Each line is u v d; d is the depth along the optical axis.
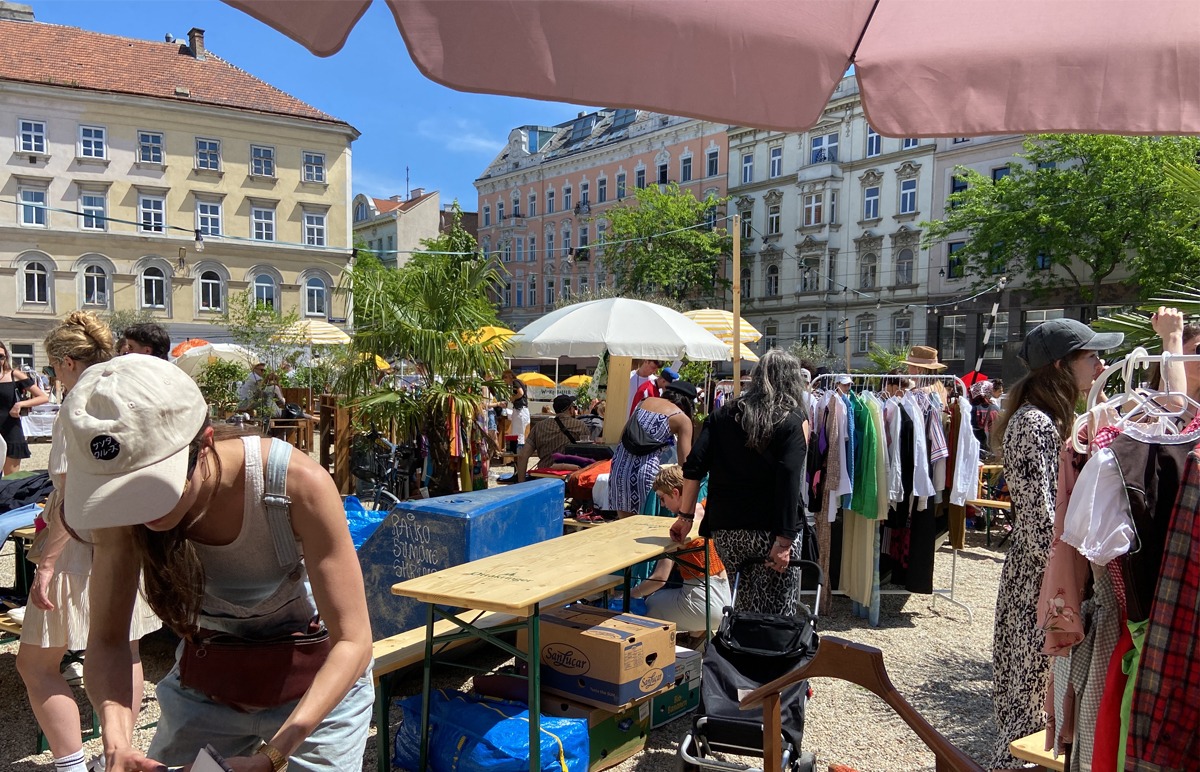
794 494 3.57
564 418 7.80
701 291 43.69
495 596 2.77
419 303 8.20
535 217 57.31
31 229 31.86
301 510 1.70
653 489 5.04
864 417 5.28
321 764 1.82
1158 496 1.79
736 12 1.54
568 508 6.80
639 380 9.84
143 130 33.44
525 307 58.19
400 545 4.00
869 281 39.19
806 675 2.21
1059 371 2.88
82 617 2.73
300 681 1.86
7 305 31.83
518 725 3.08
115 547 1.74
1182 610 1.70
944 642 5.19
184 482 1.50
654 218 41.72
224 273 35.09
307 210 36.59
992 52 1.68
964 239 35.56
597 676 3.33
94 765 3.25
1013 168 30.38
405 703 3.35
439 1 1.36
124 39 35.00
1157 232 26.08
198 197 34.44
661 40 1.50
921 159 36.84
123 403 1.44
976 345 34.91
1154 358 2.18
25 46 32.59
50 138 32.06
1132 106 1.67
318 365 20.62
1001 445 3.04
